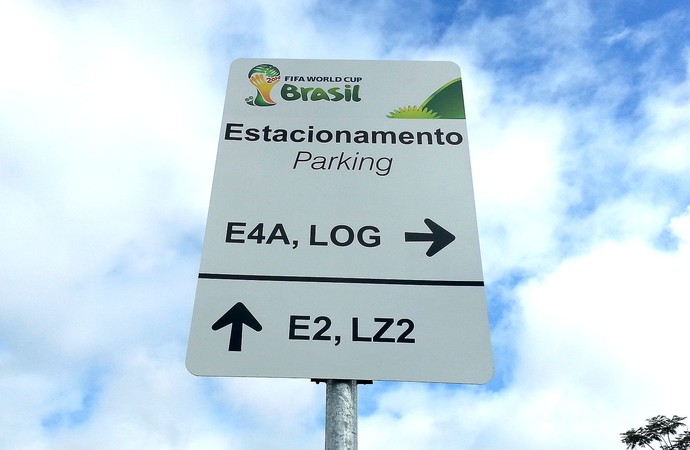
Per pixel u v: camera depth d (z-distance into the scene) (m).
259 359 1.89
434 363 1.92
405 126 2.53
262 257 2.11
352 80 2.67
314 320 1.98
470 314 2.02
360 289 2.05
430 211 2.27
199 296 2.01
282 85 2.64
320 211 2.25
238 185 2.30
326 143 2.46
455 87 2.67
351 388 1.87
